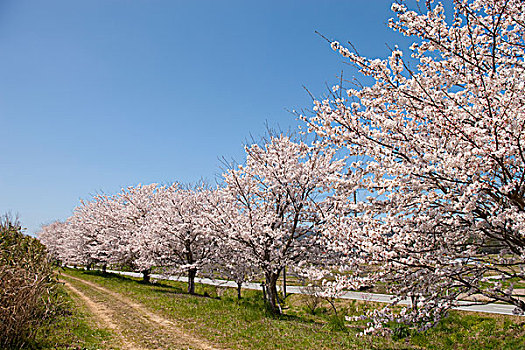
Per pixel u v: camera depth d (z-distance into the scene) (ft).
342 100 18.60
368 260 18.03
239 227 42.70
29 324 23.07
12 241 31.55
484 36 17.34
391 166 16.60
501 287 16.98
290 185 42.32
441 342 31.53
